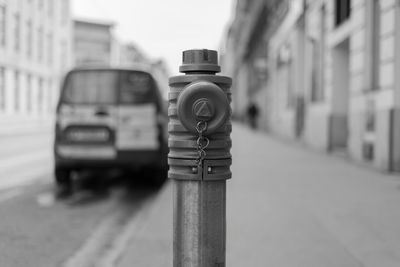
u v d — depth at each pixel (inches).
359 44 466.3
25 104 1459.2
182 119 105.8
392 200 295.7
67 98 369.4
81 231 251.4
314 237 215.9
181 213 107.0
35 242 227.5
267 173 425.4
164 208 286.5
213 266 106.3
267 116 1347.2
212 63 108.7
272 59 1238.3
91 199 341.7
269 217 254.5
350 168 449.7
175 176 107.2
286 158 554.9
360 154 469.7
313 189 338.3
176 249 107.3
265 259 185.8
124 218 285.1
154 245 207.6
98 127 364.8
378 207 276.8
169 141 109.4
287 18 963.3
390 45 386.3
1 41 1249.4
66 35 1865.2
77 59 2647.6
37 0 1514.5
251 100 2016.5
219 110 105.9
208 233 106.0
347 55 572.1
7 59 1298.0
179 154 107.1
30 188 378.6
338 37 546.6
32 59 1497.3
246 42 2105.1
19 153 662.5
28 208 304.2
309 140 703.7
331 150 587.2
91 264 197.0
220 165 107.1
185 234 106.5
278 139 980.6
